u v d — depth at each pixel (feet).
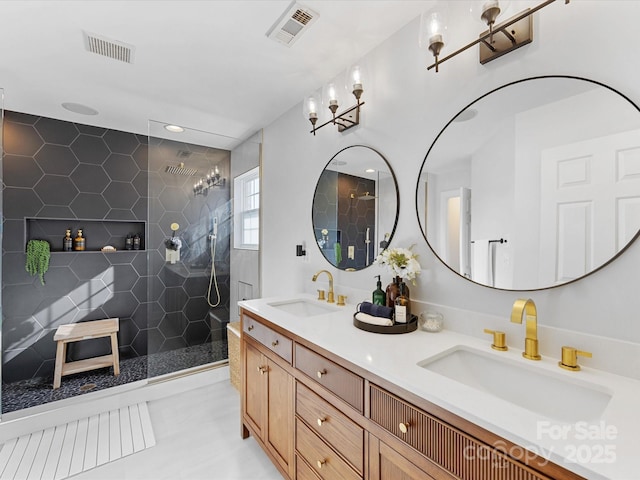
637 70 2.97
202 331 9.77
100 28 5.12
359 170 6.17
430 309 4.83
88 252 9.65
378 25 5.23
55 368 8.34
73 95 7.57
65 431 6.70
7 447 6.15
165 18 4.92
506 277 3.90
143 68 6.38
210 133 9.61
